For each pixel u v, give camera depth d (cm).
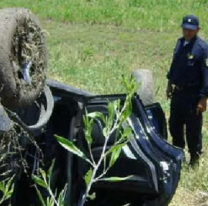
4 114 439
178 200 701
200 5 2456
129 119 557
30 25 479
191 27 768
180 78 784
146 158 541
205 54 774
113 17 2105
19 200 535
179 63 784
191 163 788
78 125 565
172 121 809
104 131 303
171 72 795
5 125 439
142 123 561
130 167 543
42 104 523
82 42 1750
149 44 1773
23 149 486
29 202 539
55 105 571
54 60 1334
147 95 693
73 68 1277
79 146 556
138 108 564
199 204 697
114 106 306
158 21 2080
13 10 465
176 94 795
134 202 574
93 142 552
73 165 563
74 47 1650
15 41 460
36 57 488
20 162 498
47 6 2303
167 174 540
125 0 2516
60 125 573
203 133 901
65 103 573
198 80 781
